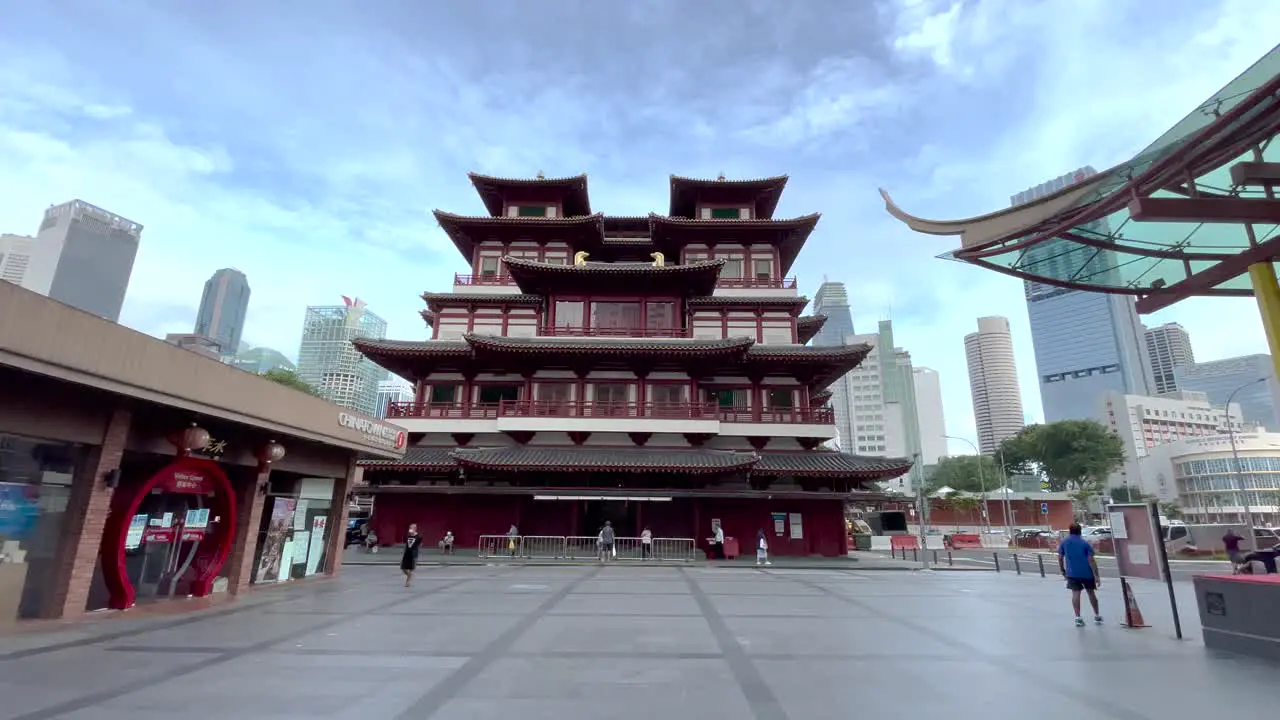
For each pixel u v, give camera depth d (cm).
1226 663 998
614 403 4119
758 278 4753
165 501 1689
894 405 17075
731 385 4294
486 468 3691
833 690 837
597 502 4138
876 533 7381
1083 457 9462
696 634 1245
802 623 1390
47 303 1089
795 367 4212
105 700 764
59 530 1334
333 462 2398
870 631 1293
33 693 790
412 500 3941
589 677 898
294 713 723
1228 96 1005
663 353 3972
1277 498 10238
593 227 4784
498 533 3862
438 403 4222
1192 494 11950
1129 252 1495
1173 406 14638
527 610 1565
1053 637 1226
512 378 4288
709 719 716
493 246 4903
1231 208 1146
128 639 1150
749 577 2661
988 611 1595
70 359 1127
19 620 1270
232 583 1833
